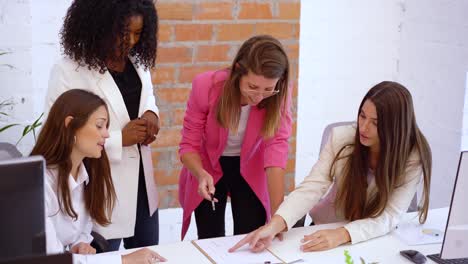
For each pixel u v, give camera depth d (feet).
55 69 7.71
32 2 9.88
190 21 10.71
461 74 10.79
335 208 7.66
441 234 7.14
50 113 6.57
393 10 12.12
